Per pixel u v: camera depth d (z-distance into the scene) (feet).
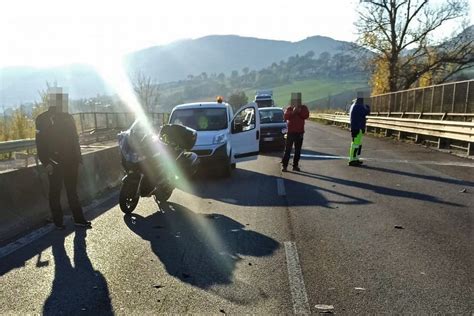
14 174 21.43
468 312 11.85
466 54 125.18
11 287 13.92
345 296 12.87
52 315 12.02
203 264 15.67
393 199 26.12
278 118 60.85
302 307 12.21
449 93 55.31
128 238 18.97
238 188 30.81
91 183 28.94
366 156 47.75
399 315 11.73
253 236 19.01
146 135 23.53
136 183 22.94
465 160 43.16
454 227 19.98
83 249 17.52
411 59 130.31
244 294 13.11
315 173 36.96
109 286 13.85
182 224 21.20
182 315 11.85
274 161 46.52
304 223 21.03
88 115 80.23
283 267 15.23
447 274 14.44
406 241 17.97
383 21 129.49
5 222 19.90
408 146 58.65
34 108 58.75
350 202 25.52
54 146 19.84
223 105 39.58
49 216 22.79
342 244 17.67
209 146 33.78
